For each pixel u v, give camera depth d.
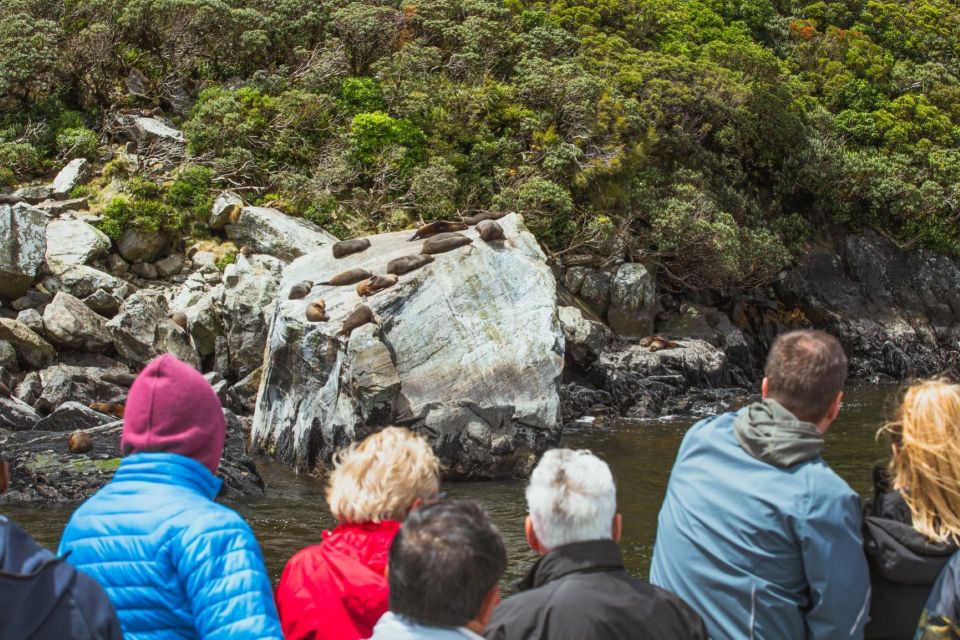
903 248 37.06
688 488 4.25
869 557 3.99
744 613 3.95
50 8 30.53
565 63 32.66
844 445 19.34
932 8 53.66
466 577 3.14
